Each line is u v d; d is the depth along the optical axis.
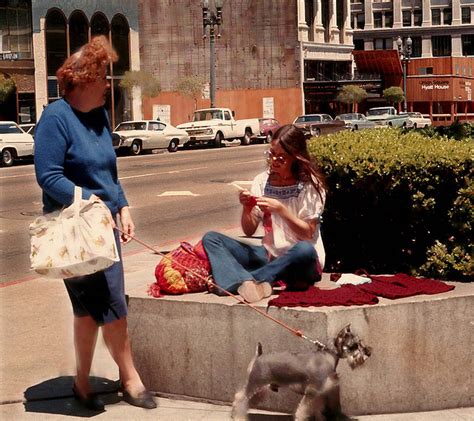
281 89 72.94
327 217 7.39
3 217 17.78
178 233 15.52
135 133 41.34
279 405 5.95
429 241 7.10
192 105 73.69
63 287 10.60
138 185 24.16
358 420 5.82
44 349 7.70
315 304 5.89
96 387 6.59
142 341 6.42
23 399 6.33
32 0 52.44
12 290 10.48
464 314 6.10
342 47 81.00
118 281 6.06
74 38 55.41
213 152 41.75
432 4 104.88
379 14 106.69
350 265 7.45
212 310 6.12
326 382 5.45
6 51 51.22
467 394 6.14
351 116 59.19
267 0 72.31
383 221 7.22
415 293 6.14
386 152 7.10
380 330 5.88
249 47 73.19
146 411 6.07
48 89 53.53
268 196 6.60
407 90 89.38
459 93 90.00
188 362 6.25
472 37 104.12
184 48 74.06
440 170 6.89
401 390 5.96
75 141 5.95
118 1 58.81
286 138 6.45
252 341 5.99
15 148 33.91
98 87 6.01
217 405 6.16
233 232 14.44
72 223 5.61
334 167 7.17
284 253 6.43
